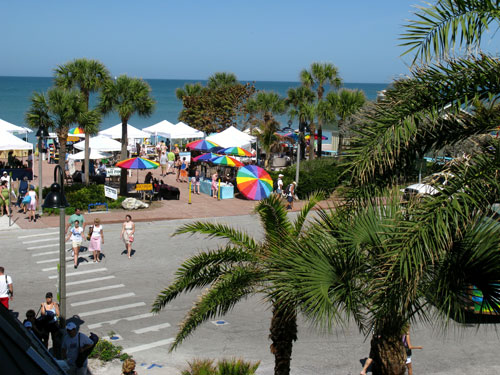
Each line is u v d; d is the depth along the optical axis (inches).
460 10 238.4
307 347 510.0
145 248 809.5
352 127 271.1
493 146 249.4
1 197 952.3
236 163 1251.8
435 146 271.3
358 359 487.5
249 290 365.4
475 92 249.8
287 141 1625.2
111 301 608.1
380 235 271.4
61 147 1143.0
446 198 230.2
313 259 263.4
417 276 227.9
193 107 2202.3
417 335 542.6
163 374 451.2
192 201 1160.8
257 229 930.7
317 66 1657.2
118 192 1214.3
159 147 1790.1
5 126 1427.2
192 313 354.6
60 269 477.7
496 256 234.7
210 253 379.9
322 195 401.1
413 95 253.0
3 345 86.0
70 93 1122.7
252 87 2175.2
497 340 529.0
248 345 512.7
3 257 750.5
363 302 273.1
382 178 280.5
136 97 1151.0
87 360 453.1
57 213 987.9
